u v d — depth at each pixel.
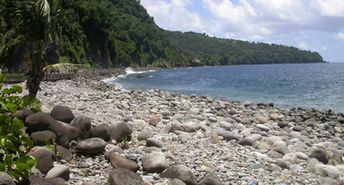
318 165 10.27
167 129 13.62
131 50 141.12
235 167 9.88
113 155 8.78
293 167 10.45
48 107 18.28
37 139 8.77
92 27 105.56
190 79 78.00
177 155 10.30
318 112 24.59
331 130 18.94
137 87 53.03
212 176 8.70
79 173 8.29
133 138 11.52
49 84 39.00
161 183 7.94
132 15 192.25
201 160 10.06
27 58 16.16
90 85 45.34
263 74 101.62
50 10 15.97
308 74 97.44
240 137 13.31
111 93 28.64
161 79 77.25
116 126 11.11
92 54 103.62
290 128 18.11
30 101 8.81
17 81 36.59
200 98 29.55
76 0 101.19
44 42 15.59
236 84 61.28
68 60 83.62
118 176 7.27
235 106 26.14
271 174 9.65
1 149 6.73
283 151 11.98
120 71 105.75
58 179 6.76
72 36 91.94
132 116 16.77
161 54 176.38
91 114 16.14
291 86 55.16
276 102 35.03
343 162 11.98
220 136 13.27
